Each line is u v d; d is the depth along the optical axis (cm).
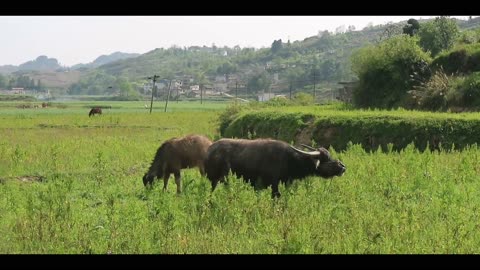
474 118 1991
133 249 882
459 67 2880
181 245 886
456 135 1961
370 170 1412
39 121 4881
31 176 1761
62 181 1510
